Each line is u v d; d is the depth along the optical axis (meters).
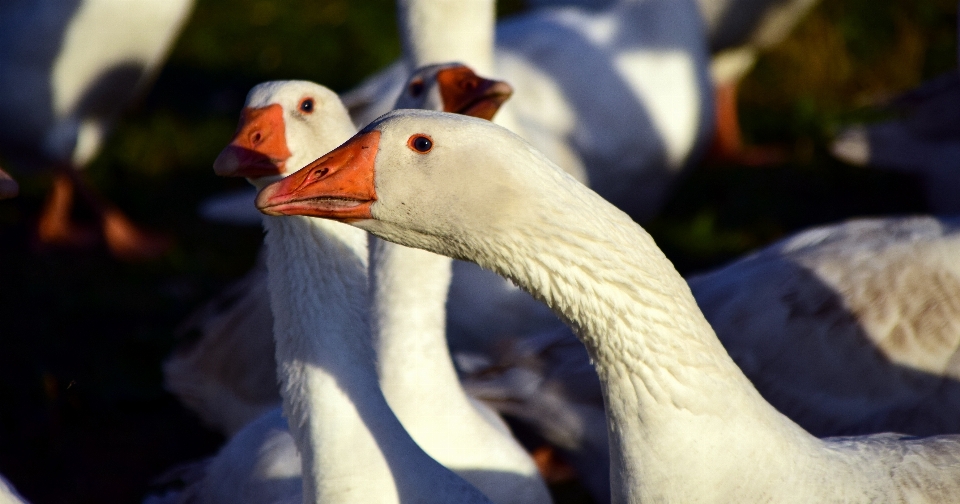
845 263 7.11
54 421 8.63
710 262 11.35
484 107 6.55
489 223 4.43
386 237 4.74
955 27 15.00
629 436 4.62
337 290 5.58
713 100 11.16
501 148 4.42
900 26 14.88
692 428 4.52
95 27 11.12
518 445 6.72
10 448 8.59
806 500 4.74
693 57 10.74
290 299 5.63
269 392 8.25
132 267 11.69
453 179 4.43
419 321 6.46
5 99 11.38
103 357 9.82
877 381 6.80
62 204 12.14
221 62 15.97
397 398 6.44
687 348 4.50
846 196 12.56
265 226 5.77
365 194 4.54
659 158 10.64
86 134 12.00
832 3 15.36
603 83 10.22
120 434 9.08
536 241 4.41
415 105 6.77
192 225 12.54
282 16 16.94
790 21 12.71
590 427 7.26
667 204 12.59
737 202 12.48
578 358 7.42
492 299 8.43
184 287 11.23
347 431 5.43
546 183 4.40
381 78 10.68
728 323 7.31
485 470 6.44
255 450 6.45
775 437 4.71
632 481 4.66
